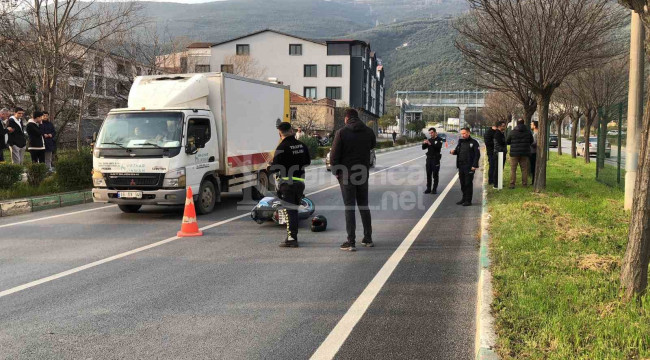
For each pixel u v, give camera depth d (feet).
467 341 14.78
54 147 55.72
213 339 15.03
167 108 36.63
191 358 13.76
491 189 48.88
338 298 18.67
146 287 20.15
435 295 18.95
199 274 21.95
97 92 75.25
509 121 158.51
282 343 14.71
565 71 41.39
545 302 15.81
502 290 17.07
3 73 55.52
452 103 323.78
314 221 31.37
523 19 41.11
